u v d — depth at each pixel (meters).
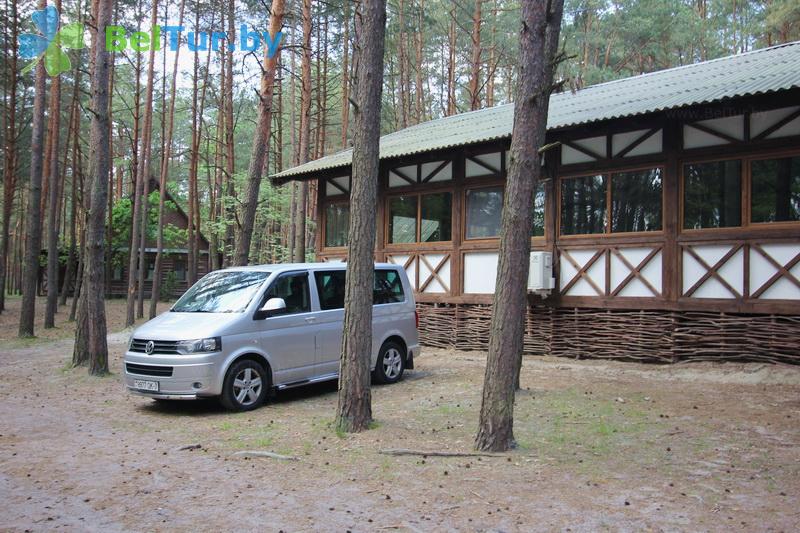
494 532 3.97
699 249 10.44
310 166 15.93
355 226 6.73
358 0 7.27
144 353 7.92
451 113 26.39
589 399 8.13
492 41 26.03
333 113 31.97
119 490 4.87
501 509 4.36
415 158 14.12
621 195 11.40
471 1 25.19
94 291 10.92
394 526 4.09
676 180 10.66
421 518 4.22
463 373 10.66
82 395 9.20
